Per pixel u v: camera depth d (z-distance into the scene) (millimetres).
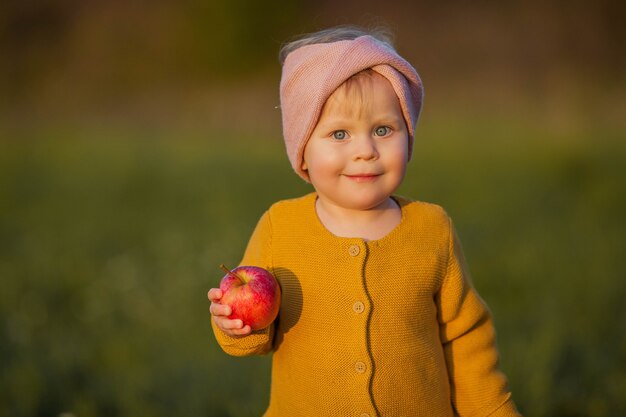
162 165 9711
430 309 2082
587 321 4281
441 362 2100
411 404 2004
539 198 7188
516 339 3996
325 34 2135
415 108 2109
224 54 20078
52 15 23094
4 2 22766
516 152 9109
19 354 4215
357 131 1980
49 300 5230
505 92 13977
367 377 1965
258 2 20344
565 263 5215
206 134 12594
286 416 2066
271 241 2133
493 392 2162
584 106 11664
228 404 3500
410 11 20656
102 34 21609
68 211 7758
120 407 3602
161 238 6496
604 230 6035
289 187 8180
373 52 1975
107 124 14773
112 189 8555
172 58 20500
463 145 9867
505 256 5383
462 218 6594
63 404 3662
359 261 2021
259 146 11148
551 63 17078
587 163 8266
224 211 7152
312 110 1970
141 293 5195
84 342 4461
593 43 17516
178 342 4324
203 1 20578
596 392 3541
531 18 18766
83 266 5891
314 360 2014
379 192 2000
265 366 3857
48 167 10062
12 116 16469
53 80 20312
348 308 2006
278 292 1986
